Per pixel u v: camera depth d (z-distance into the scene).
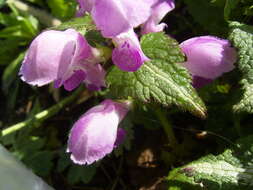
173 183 0.07
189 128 0.10
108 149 0.07
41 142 0.10
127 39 0.06
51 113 0.10
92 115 0.07
